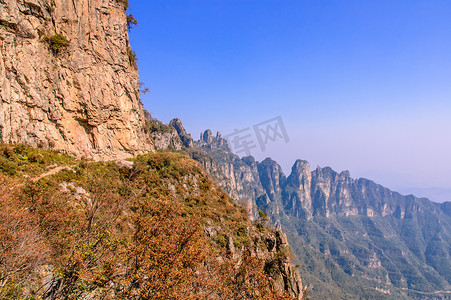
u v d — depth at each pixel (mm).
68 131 28094
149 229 10984
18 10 24125
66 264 9914
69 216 11906
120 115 34000
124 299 9906
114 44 33969
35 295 9984
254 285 16688
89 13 31109
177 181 35781
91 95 30281
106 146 31953
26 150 22875
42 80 26125
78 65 29406
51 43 27125
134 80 39594
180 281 10805
